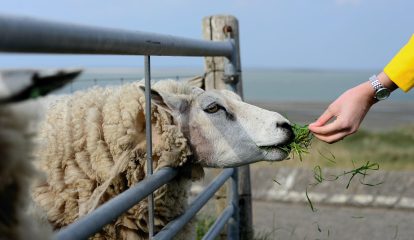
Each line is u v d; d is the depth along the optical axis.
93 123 3.36
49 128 3.41
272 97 65.81
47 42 1.69
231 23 4.84
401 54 2.96
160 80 3.66
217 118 3.54
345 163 9.83
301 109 38.59
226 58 4.56
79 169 3.32
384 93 3.01
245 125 3.57
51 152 3.33
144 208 3.34
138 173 3.33
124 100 3.37
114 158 3.31
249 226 5.27
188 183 3.59
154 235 2.96
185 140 3.42
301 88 100.50
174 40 2.97
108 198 3.37
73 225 2.01
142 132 3.35
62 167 3.32
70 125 3.38
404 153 11.86
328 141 3.08
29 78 1.44
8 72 1.44
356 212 7.43
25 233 1.71
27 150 1.69
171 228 3.11
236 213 4.81
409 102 54.69
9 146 1.61
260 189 8.19
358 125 3.03
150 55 2.71
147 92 2.78
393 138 15.59
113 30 2.20
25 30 1.58
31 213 2.47
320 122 3.09
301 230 6.57
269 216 7.20
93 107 3.43
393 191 7.81
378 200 7.71
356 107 3.00
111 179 3.25
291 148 3.67
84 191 3.29
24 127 1.67
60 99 3.64
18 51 1.59
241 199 5.22
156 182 2.84
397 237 6.39
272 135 3.54
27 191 1.74
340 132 3.04
